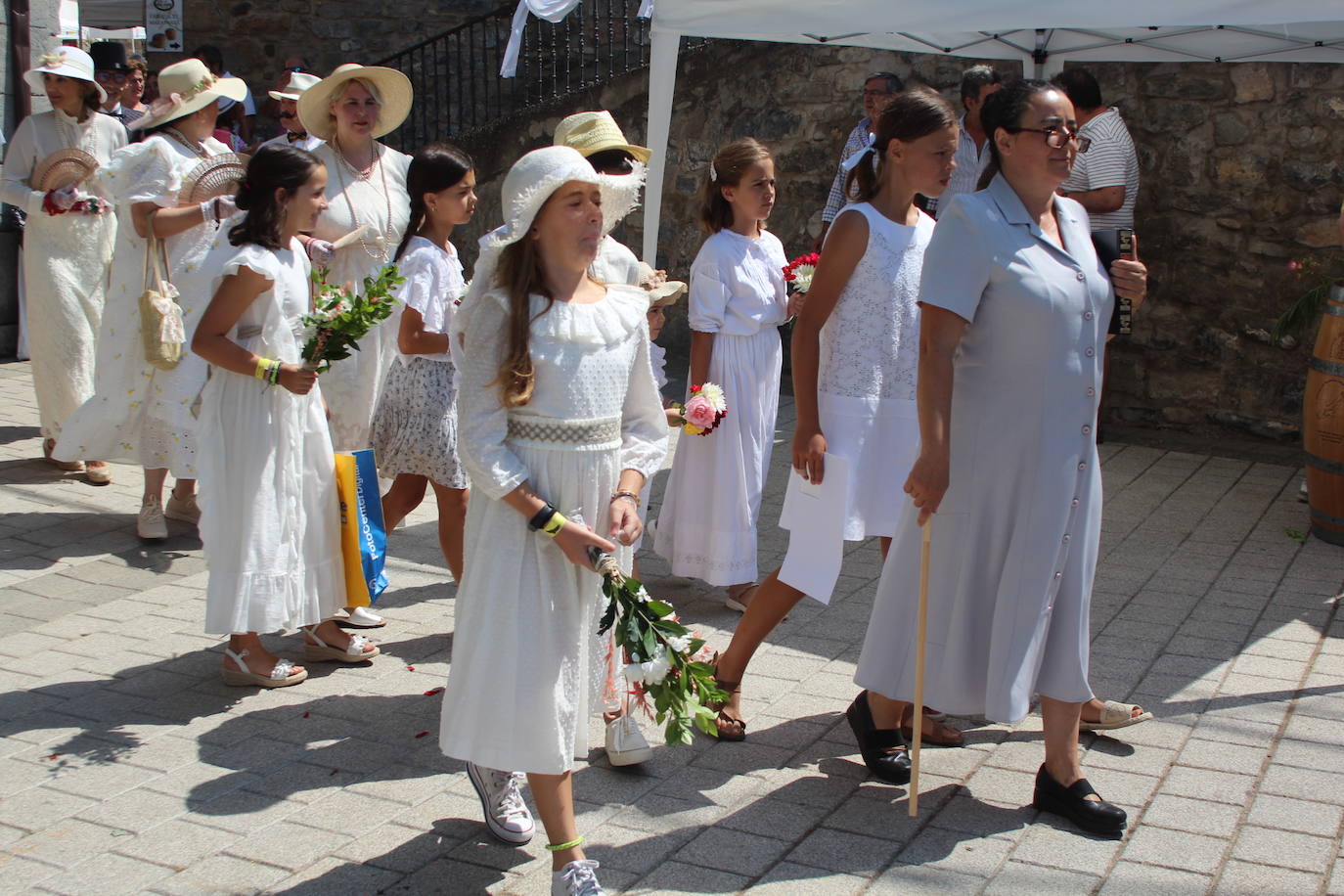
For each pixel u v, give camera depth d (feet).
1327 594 17.54
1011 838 11.16
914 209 13.84
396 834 11.27
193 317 13.84
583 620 10.14
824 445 12.70
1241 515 21.45
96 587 17.61
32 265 22.25
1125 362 27.68
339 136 18.22
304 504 14.26
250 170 13.82
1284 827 11.28
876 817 11.57
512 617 9.81
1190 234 26.71
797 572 12.65
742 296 16.25
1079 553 11.18
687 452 16.70
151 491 19.43
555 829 9.95
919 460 10.84
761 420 16.58
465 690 9.98
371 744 13.05
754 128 32.55
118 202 19.06
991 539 11.18
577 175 9.41
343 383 17.49
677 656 9.96
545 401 9.89
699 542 16.76
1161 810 11.62
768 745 13.10
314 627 15.23
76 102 22.29
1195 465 24.79
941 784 12.23
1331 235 25.41
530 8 31.22
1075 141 10.66
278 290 13.84
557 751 9.78
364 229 17.53
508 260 9.82
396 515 16.63
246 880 10.50
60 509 20.90
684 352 35.09
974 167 22.65
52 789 12.00
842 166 16.26
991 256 10.69
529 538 9.86
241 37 45.01
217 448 13.78
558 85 42.98
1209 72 26.03
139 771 12.40
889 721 12.30
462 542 16.08
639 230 35.32
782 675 14.94
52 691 14.26
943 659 11.53
